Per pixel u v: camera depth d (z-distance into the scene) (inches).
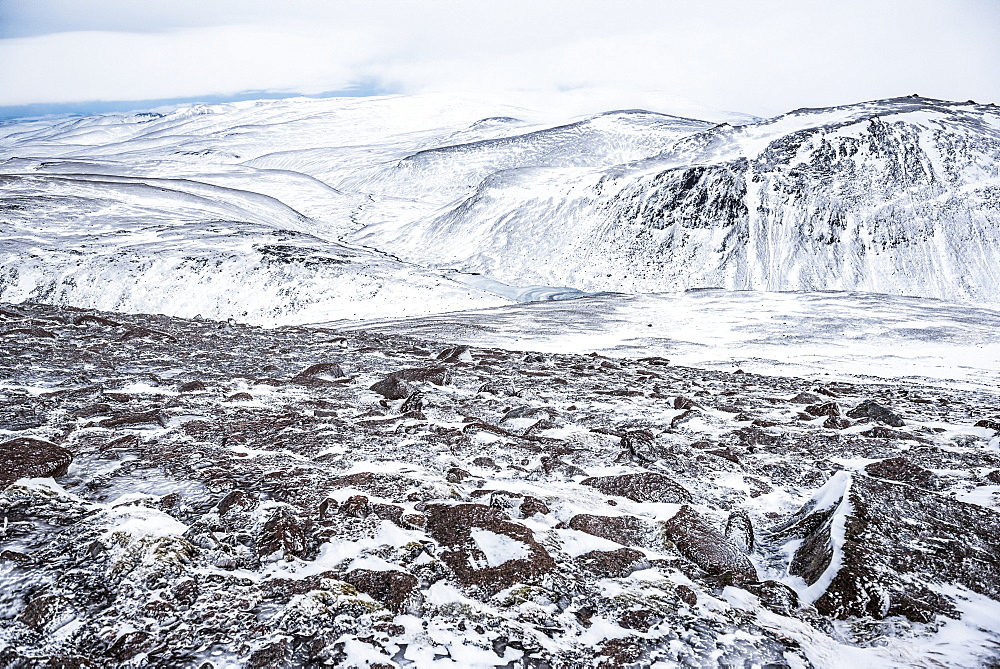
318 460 333.4
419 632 173.9
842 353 1836.9
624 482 323.9
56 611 169.2
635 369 1000.2
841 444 477.7
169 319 1194.6
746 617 200.1
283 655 157.3
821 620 212.1
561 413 548.1
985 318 2527.1
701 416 561.3
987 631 199.0
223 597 181.0
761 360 1627.7
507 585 201.6
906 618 206.8
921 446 470.6
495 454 378.3
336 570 203.6
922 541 253.9
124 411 412.2
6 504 232.8
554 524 257.1
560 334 2060.8
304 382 606.2
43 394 450.9
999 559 244.8
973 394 1077.1
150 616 169.5
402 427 430.0
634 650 171.9
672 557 241.3
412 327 2095.2
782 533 296.2
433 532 235.8
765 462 419.2
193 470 296.7
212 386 551.2
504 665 164.2
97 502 256.2
